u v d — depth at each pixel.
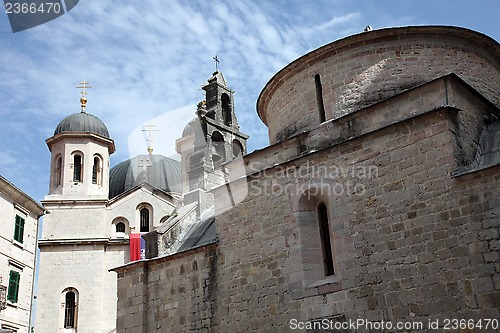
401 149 17.84
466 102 18.34
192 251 22.56
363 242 17.83
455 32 21.33
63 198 49.44
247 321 20.03
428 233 16.56
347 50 21.69
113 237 49.62
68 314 46.25
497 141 17.75
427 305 16.03
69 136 51.53
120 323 23.88
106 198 50.06
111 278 47.41
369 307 17.14
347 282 17.83
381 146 18.34
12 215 37.59
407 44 21.30
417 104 18.33
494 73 22.61
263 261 20.27
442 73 20.95
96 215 49.53
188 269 22.62
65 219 49.09
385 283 17.02
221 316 20.89
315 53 22.00
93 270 47.16
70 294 46.94
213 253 22.02
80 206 49.62
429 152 17.22
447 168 16.70
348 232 18.27
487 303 15.02
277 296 19.47
